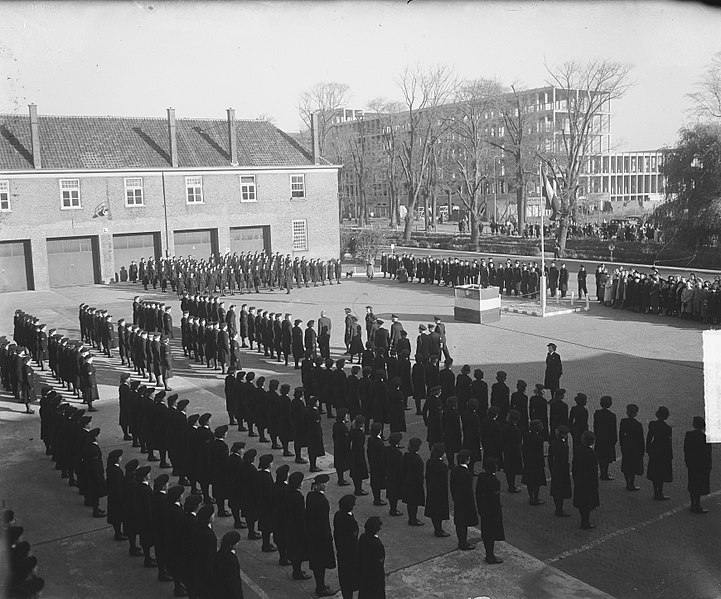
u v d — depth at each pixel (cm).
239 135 5244
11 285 4319
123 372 2408
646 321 2989
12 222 4256
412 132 6456
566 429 1277
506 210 8412
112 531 1260
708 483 1245
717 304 2855
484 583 1039
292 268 4222
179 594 1034
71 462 1445
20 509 1350
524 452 1332
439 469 1196
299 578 1089
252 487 1212
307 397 1577
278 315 2475
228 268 4044
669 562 1079
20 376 1977
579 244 5612
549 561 1101
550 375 1883
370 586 952
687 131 4122
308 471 1509
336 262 4397
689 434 1239
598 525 1222
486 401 1678
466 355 2452
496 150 6794
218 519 1320
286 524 1116
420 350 2197
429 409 1552
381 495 1392
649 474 1320
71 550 1188
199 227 4891
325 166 5325
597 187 6881
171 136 4697
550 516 1272
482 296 3005
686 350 2434
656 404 1847
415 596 1007
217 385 2219
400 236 7281
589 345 2559
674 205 4281
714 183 4091
